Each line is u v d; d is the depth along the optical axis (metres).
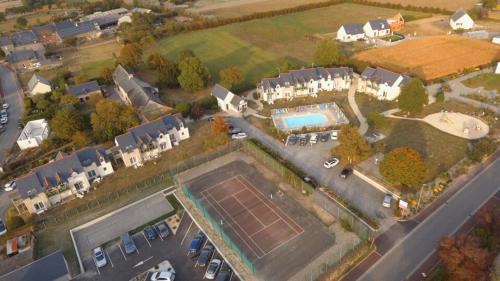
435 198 80.88
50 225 83.88
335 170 92.81
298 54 169.88
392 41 179.38
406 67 148.75
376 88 125.44
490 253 65.81
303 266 68.19
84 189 93.69
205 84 144.12
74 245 77.75
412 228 74.38
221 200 86.12
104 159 97.06
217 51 181.38
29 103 137.25
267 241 74.25
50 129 122.69
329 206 81.56
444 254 62.84
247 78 147.62
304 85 129.62
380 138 103.69
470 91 126.25
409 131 105.88
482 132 102.75
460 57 154.12
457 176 86.94
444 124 107.81
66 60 186.38
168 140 106.69
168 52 185.12
